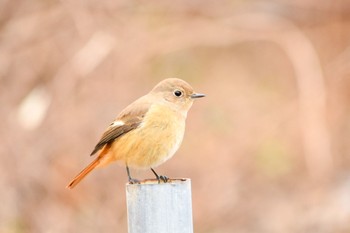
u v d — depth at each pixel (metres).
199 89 17.22
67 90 15.08
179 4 16.73
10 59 15.55
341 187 15.30
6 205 14.40
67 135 14.79
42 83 15.52
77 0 15.64
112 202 14.50
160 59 16.73
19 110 14.66
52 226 14.32
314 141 15.58
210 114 16.30
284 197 15.26
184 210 7.02
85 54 15.17
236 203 14.99
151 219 6.98
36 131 14.74
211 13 16.98
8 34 15.71
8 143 14.65
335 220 14.68
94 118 14.99
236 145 15.79
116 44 15.61
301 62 16.62
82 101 15.09
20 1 15.85
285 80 17.67
